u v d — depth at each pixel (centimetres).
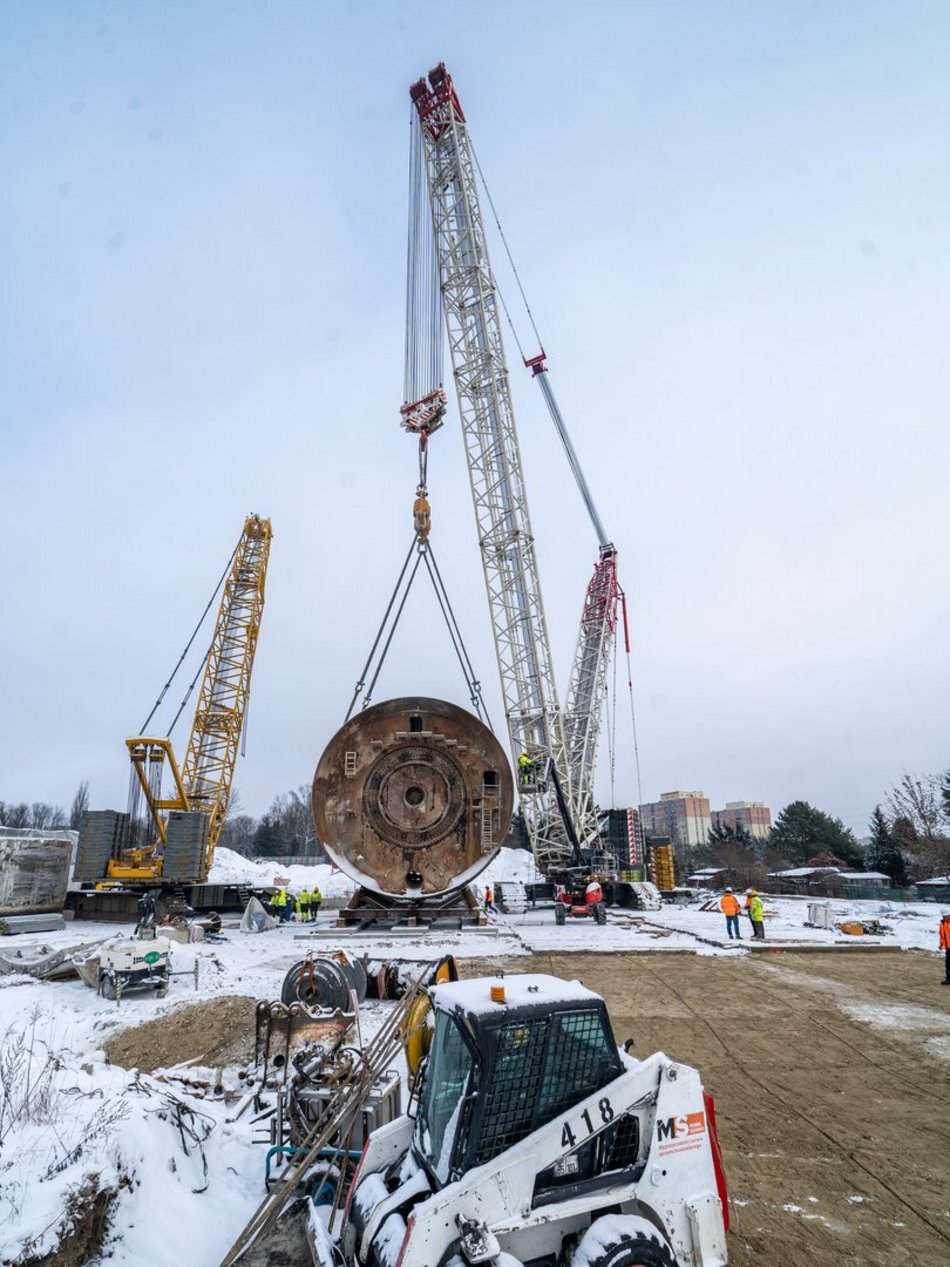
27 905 2900
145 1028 1155
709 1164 471
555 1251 428
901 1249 541
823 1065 970
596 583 5566
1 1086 641
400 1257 373
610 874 3694
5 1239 468
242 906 3588
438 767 2489
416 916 2350
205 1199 611
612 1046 471
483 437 3656
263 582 4022
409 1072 693
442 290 3675
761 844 9212
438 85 3759
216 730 3841
